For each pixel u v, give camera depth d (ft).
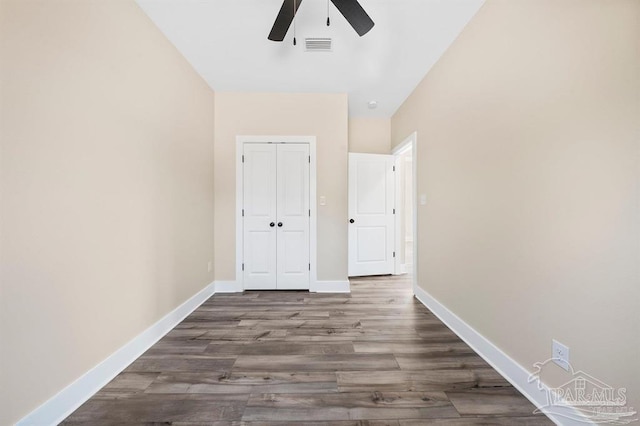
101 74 5.09
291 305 9.36
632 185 3.30
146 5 6.12
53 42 4.16
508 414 4.40
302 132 10.88
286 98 10.84
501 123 5.54
